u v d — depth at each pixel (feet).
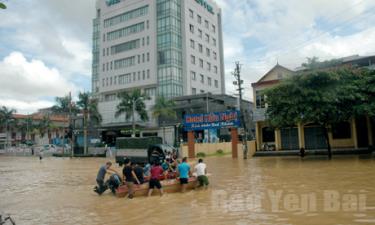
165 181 46.78
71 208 38.99
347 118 87.20
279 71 121.70
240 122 116.78
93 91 248.93
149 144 98.37
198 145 132.36
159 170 45.57
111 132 209.15
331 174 58.34
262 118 120.88
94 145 197.26
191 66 219.82
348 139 107.96
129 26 225.15
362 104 84.12
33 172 88.69
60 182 65.26
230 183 54.65
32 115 302.86
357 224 26.50
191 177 49.70
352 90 83.76
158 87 208.54
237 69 114.62
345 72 87.45
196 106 184.65
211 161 103.65
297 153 110.22
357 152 99.30
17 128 271.28
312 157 98.94
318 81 84.84
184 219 30.96
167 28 209.56
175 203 39.40
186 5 221.25
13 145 286.66
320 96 81.87
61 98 184.96
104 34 237.86
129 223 30.58
